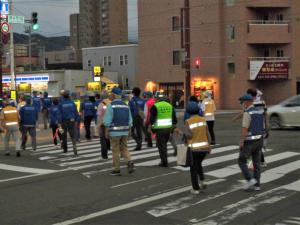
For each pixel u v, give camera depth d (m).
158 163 13.55
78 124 20.08
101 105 14.85
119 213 8.10
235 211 8.14
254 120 9.68
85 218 7.80
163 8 56.56
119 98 11.81
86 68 80.44
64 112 16.06
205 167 12.70
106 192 9.83
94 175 11.89
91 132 22.86
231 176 11.40
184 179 11.10
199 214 7.96
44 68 92.06
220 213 8.02
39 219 7.77
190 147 9.41
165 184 10.55
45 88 71.31
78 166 13.50
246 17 49.66
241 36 49.66
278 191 9.73
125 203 8.83
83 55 80.81
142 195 9.50
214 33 51.59
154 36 57.59
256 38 49.59
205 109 17.30
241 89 50.00
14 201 9.12
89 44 127.19
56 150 17.64
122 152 11.98
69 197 9.41
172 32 55.84
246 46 49.75
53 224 7.47
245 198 9.12
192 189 9.62
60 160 14.91
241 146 9.70
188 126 9.41
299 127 23.16
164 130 12.82
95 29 125.62
